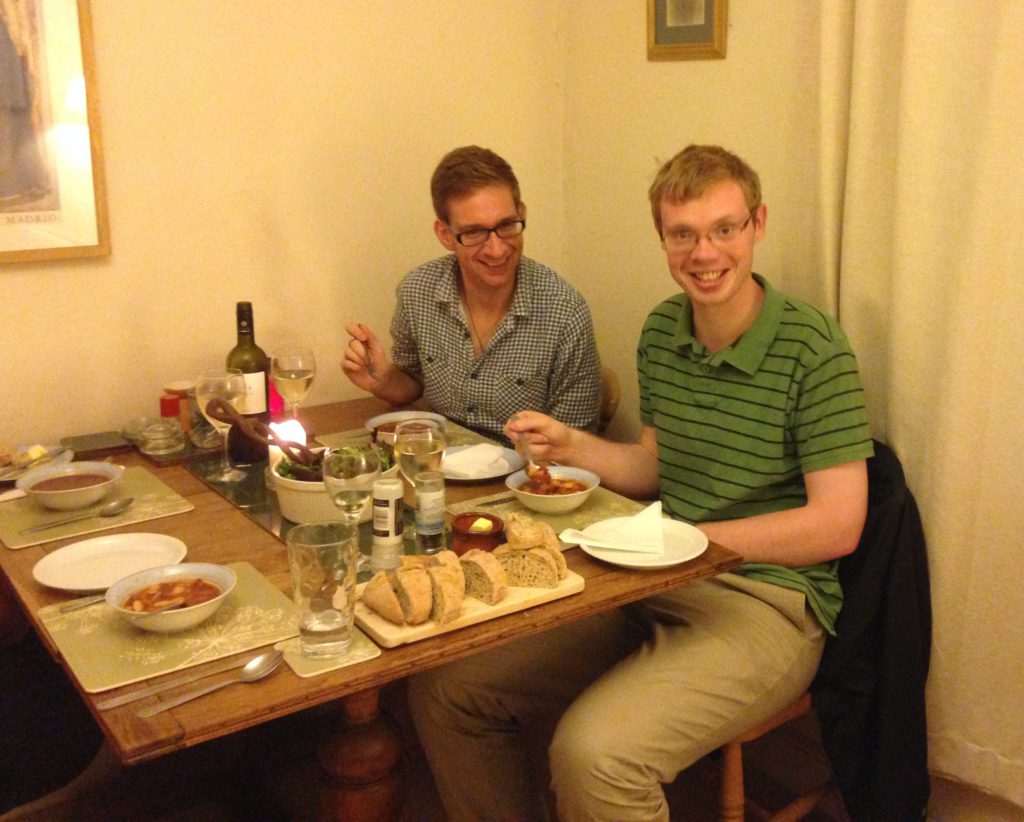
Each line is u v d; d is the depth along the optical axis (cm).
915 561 167
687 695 154
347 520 149
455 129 253
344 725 141
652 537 145
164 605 120
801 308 169
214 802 211
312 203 237
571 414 221
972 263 160
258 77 225
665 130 236
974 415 164
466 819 175
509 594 130
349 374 222
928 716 178
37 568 135
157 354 224
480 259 205
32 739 154
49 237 205
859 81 175
